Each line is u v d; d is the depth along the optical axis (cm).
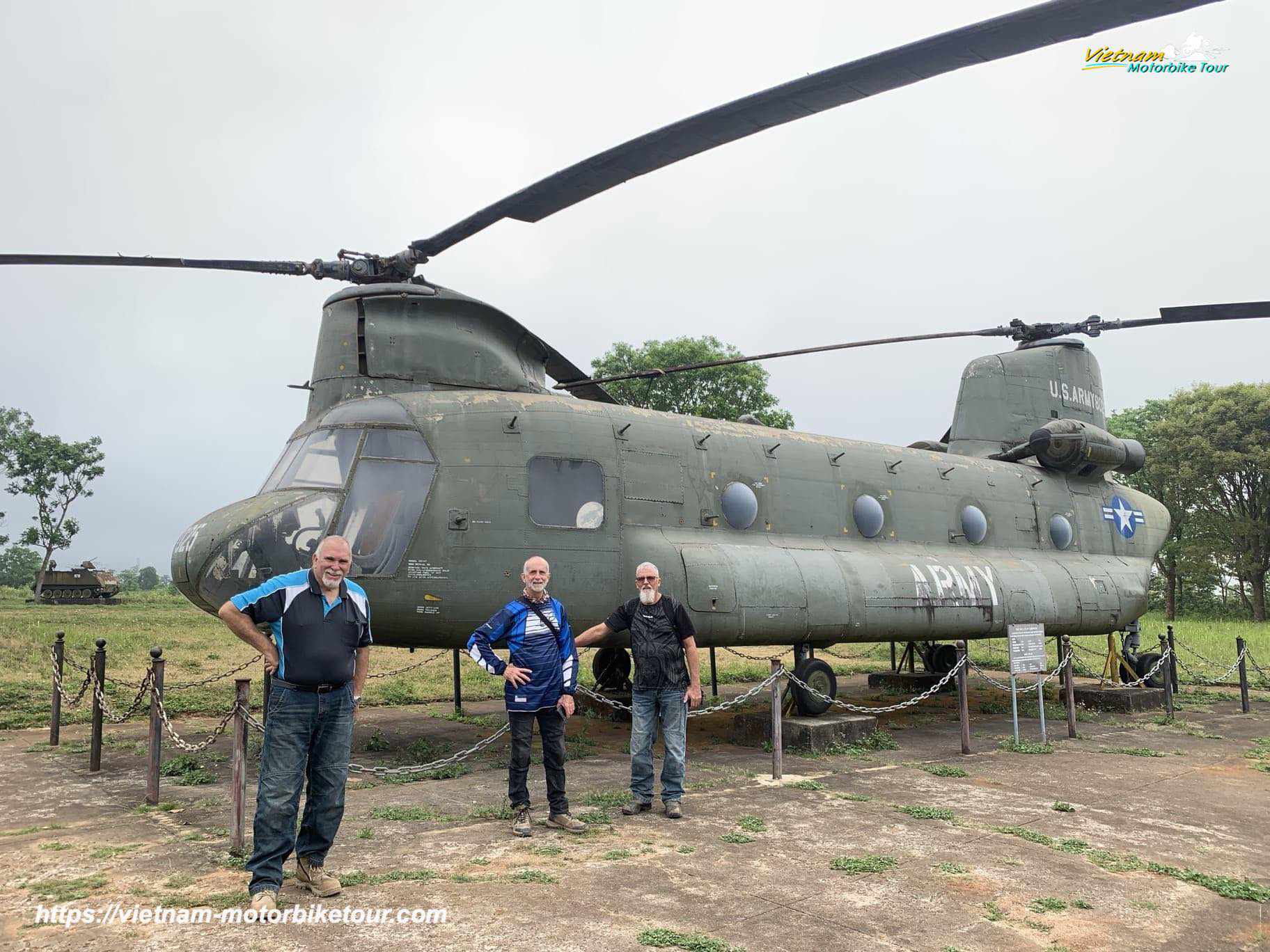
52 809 653
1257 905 466
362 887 465
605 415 971
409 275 955
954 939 407
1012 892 474
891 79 541
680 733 640
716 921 423
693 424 1052
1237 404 4078
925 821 623
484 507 858
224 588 786
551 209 770
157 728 669
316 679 446
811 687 995
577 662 617
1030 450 1419
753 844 559
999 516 1321
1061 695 1348
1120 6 460
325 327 958
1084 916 443
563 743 602
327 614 456
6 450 5444
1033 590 1237
